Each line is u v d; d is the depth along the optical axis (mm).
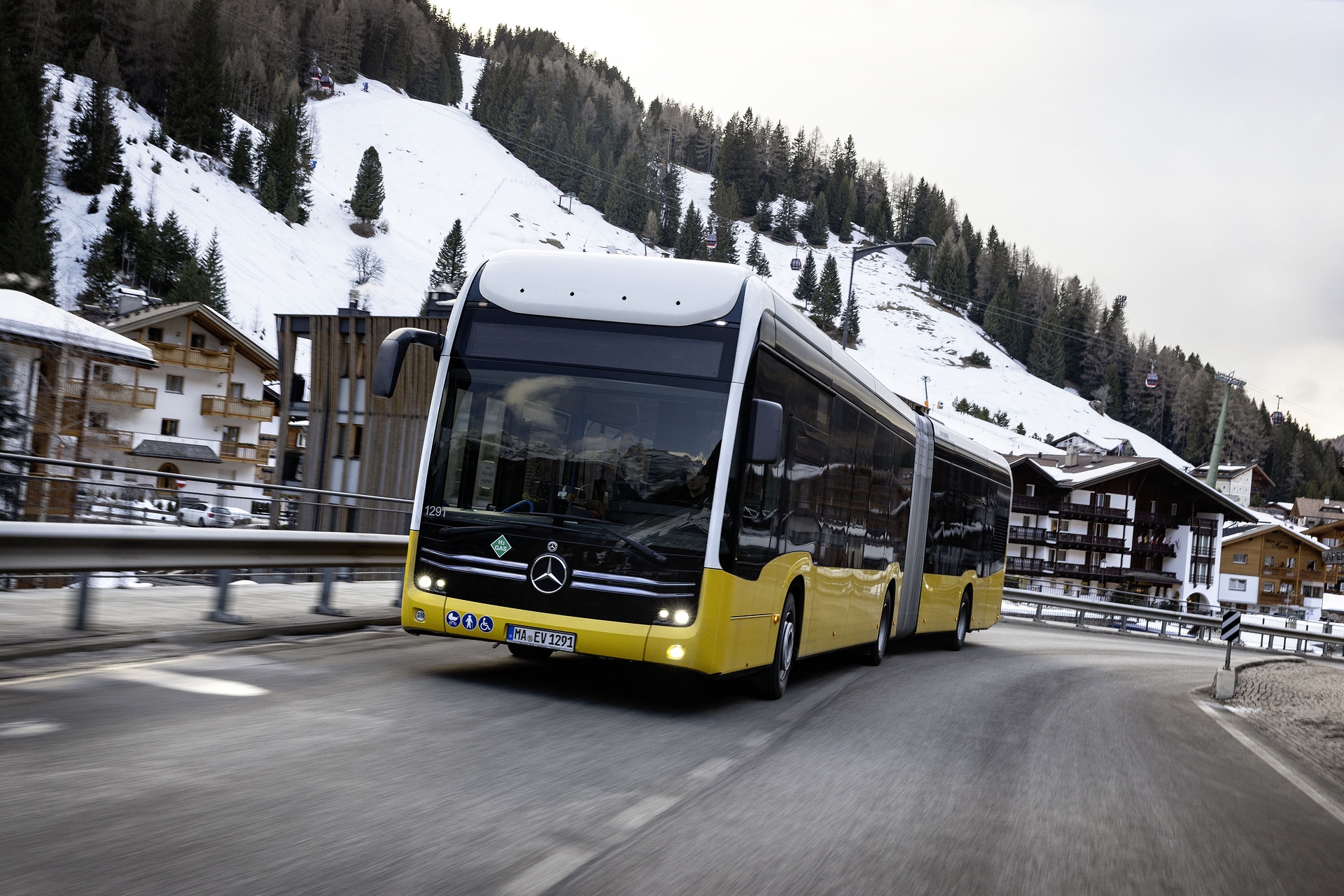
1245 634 52031
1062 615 55250
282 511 16922
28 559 8211
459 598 8445
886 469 13266
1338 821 7324
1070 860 5336
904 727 9211
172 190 182250
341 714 6875
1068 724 10555
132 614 10664
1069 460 95125
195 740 5766
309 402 39531
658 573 8172
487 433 8594
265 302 172250
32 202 106812
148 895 3500
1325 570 102875
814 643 10984
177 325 59625
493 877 4047
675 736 7559
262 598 13523
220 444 58906
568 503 8352
